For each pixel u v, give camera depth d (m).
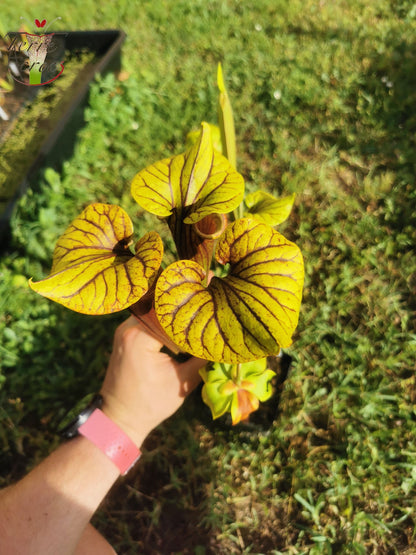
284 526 0.55
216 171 0.33
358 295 0.68
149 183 0.33
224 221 0.33
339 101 0.90
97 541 0.39
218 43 1.04
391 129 0.86
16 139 0.97
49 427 0.62
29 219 0.79
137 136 0.89
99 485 0.33
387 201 0.76
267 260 0.29
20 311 0.69
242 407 0.43
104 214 0.34
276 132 0.87
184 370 0.40
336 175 0.82
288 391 0.61
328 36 1.04
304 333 0.65
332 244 0.73
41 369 0.65
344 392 0.60
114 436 0.35
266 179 0.82
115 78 1.00
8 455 0.61
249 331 0.26
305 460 0.57
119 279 0.28
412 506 0.54
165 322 0.27
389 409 0.59
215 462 0.59
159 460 0.59
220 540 0.55
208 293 0.29
